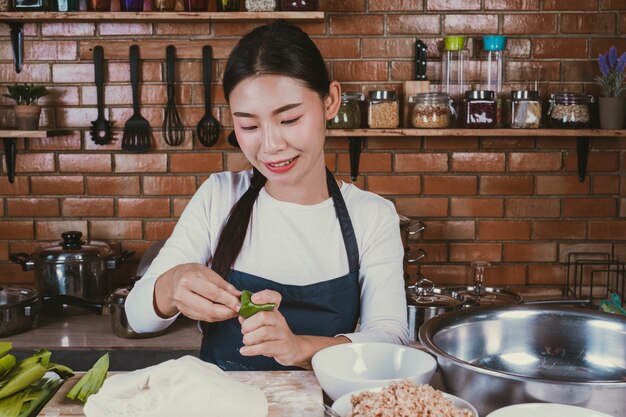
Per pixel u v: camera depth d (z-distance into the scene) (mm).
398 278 1550
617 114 2654
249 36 1341
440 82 2857
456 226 2926
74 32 2850
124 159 2910
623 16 2836
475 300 2461
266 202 1559
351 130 2645
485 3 2832
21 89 2732
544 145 2895
